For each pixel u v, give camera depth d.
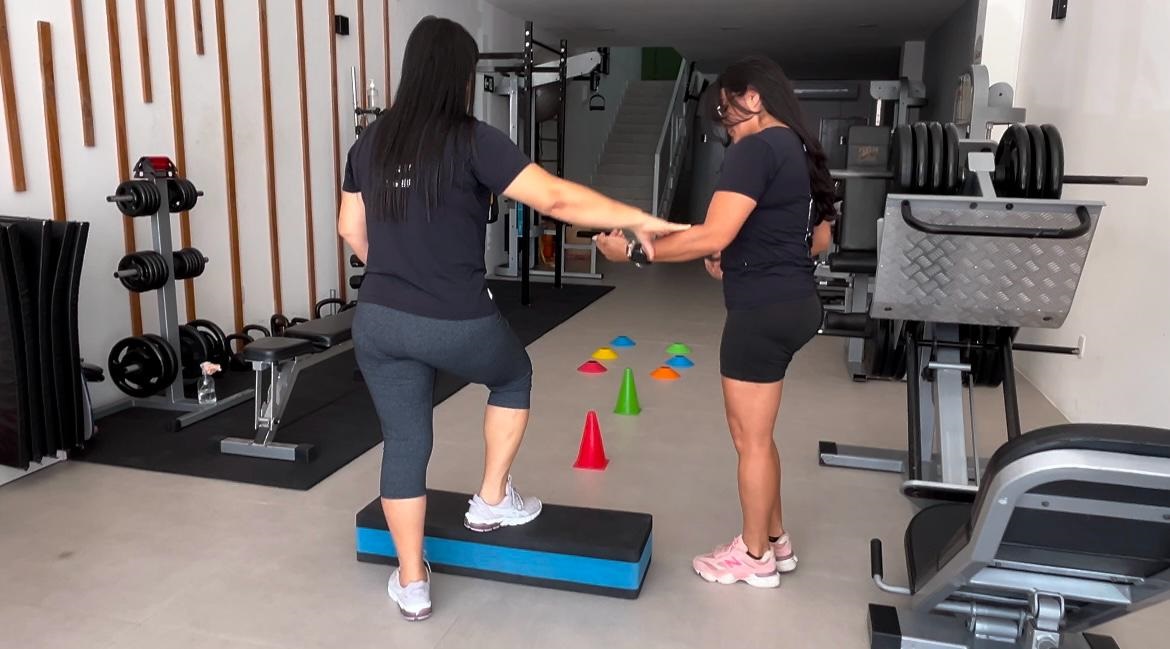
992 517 1.49
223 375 4.49
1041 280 2.56
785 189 2.06
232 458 3.37
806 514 2.97
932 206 2.49
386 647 2.14
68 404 3.24
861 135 4.45
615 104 12.98
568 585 2.41
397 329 1.98
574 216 1.97
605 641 2.18
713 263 2.41
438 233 1.95
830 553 2.68
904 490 3.00
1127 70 3.75
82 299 3.79
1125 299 3.59
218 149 4.62
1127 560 1.60
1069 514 1.52
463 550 2.46
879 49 11.02
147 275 3.69
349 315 3.71
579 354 5.25
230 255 4.77
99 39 3.80
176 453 3.41
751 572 2.44
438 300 1.97
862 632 2.24
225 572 2.49
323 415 3.92
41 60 3.49
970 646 2.07
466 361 2.07
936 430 3.16
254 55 4.87
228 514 2.88
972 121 4.28
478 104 7.95
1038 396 4.50
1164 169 3.31
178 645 2.13
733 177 2.01
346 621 2.25
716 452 3.55
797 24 8.95
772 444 2.35
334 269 5.86
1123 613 1.75
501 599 2.38
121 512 2.88
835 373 4.86
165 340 3.85
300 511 2.91
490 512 2.43
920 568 2.01
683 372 4.86
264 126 4.98
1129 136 3.68
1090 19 4.26
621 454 3.50
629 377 4.08
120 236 3.98
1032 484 1.40
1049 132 2.71
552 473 3.29
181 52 4.31
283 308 5.30
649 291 7.63
